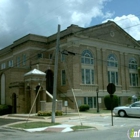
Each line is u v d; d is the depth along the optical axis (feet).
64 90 117.91
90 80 121.90
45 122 66.95
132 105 83.30
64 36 120.88
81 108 109.60
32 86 101.24
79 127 55.26
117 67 136.77
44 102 94.79
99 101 104.94
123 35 143.43
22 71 121.80
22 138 40.78
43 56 133.28
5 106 110.01
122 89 137.39
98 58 127.24
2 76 126.62
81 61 119.34
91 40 124.77
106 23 133.18
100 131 49.08
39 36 134.10
